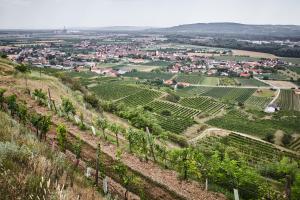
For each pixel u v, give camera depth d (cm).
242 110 17225
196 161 2962
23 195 915
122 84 18712
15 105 3225
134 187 2088
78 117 4016
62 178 1265
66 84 8175
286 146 11438
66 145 2598
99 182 1942
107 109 7619
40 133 2752
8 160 1156
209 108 16512
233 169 2938
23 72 7531
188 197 2180
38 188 974
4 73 6462
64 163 1688
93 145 2844
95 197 1316
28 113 3334
